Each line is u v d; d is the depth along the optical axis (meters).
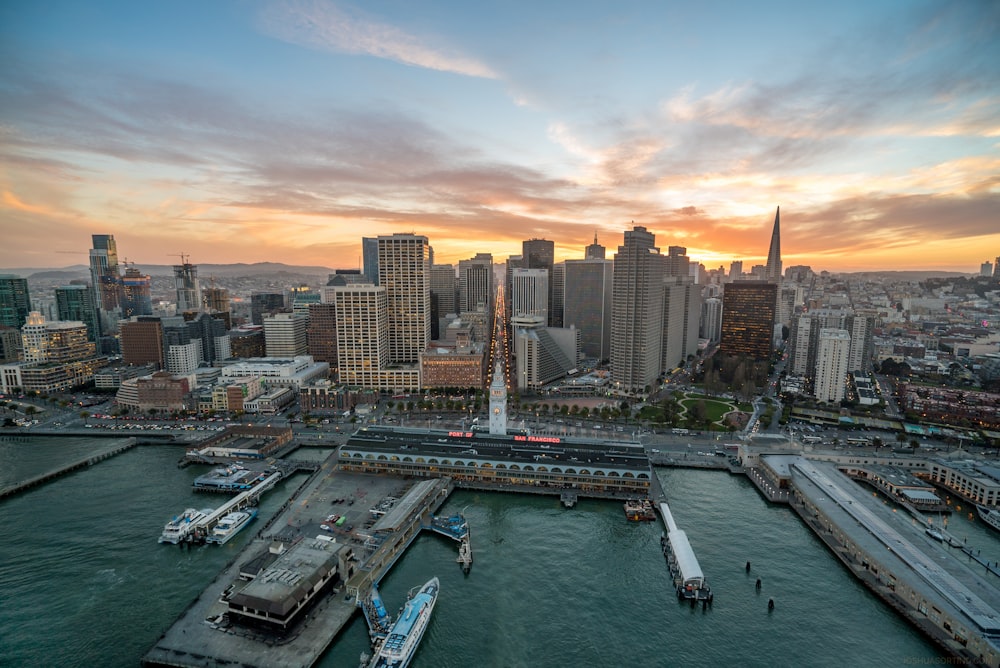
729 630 189.62
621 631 189.00
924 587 197.88
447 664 173.62
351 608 196.25
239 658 169.75
